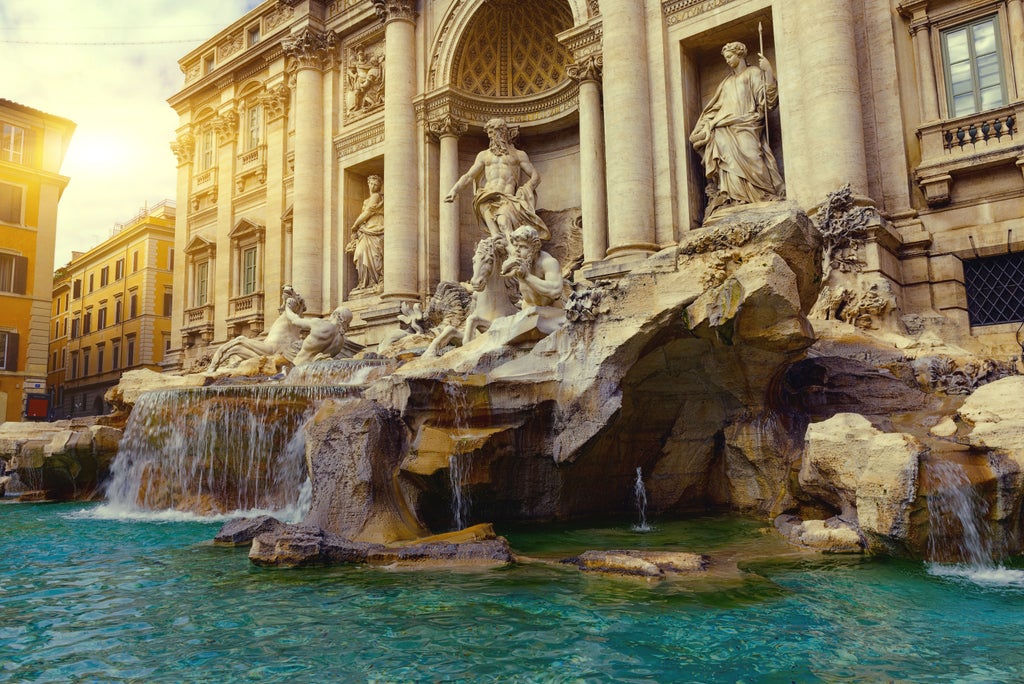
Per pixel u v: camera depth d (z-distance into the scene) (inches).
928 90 666.8
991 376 442.0
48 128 1669.5
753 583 256.7
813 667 178.4
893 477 283.9
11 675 177.8
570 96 987.9
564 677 173.5
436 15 1050.1
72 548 350.3
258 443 474.3
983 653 187.6
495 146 906.1
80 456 585.3
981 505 285.0
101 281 2418.8
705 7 781.9
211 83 1457.9
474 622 216.5
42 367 1620.3
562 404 392.5
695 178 792.3
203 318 1441.9
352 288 1156.5
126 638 205.9
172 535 390.3
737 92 742.5
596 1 872.3
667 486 445.1
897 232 650.8
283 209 1270.9
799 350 372.2
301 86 1197.7
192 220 1510.8
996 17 640.4
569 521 410.9
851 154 649.0
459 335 616.1
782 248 355.9
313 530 313.7
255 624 217.5
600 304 393.7
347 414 363.3
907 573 270.4
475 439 364.5
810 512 356.5
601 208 850.8
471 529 329.7
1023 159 599.8
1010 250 615.2
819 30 673.6
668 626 211.2
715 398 431.5
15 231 1601.9
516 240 496.7
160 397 513.7
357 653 191.2
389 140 1042.1
